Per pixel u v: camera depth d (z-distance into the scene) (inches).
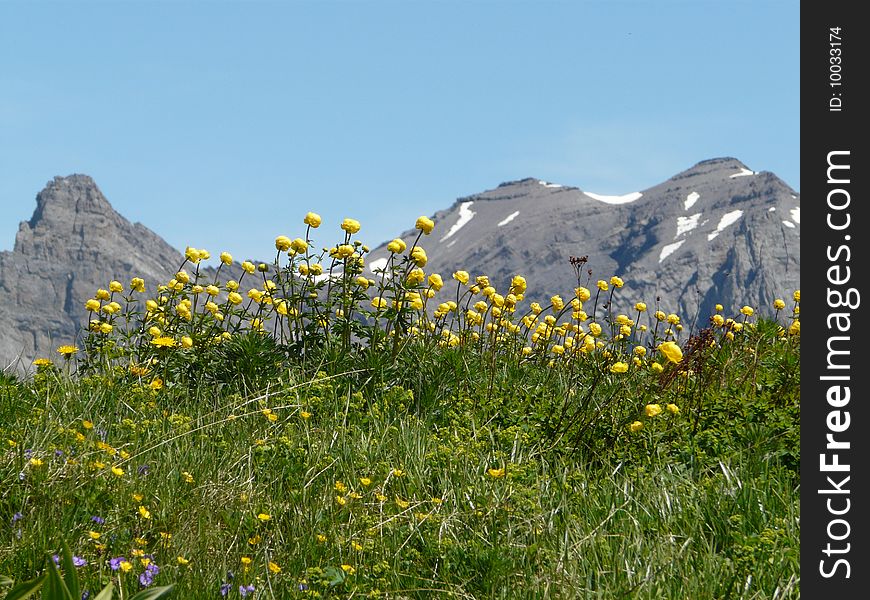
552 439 124.2
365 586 105.0
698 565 107.2
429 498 114.0
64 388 125.6
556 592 105.0
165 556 105.9
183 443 118.1
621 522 111.5
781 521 110.3
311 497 113.4
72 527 107.1
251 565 106.2
